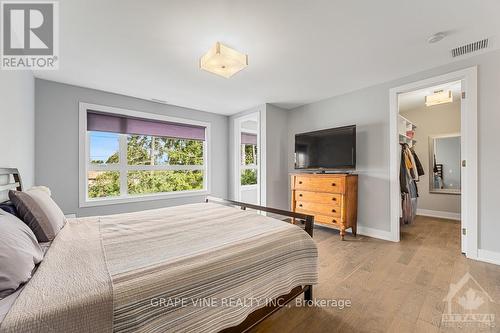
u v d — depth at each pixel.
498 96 2.11
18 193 1.33
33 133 2.54
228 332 1.09
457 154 4.17
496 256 2.12
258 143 4.01
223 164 4.60
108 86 2.97
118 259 1.04
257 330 1.30
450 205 4.15
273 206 3.98
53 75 2.59
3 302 0.71
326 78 2.79
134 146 3.58
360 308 1.50
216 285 0.99
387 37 1.91
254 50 2.12
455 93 3.55
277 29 1.79
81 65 2.36
